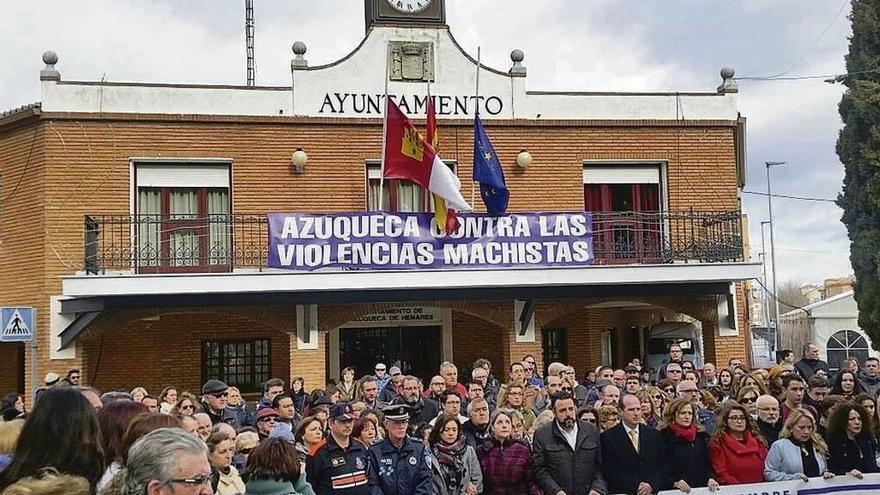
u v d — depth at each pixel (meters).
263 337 17.73
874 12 20.91
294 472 6.29
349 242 15.77
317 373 16.23
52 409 4.14
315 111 17.22
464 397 11.98
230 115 16.83
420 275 15.88
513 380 11.20
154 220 16.28
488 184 16.25
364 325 18.05
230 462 7.19
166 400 10.84
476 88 17.69
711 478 8.55
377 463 7.61
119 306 15.23
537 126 17.86
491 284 16.09
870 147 20.56
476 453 8.45
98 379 16.67
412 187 17.64
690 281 16.64
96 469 4.18
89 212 16.22
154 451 3.58
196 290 15.12
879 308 20.23
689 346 18.23
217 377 17.50
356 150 17.33
